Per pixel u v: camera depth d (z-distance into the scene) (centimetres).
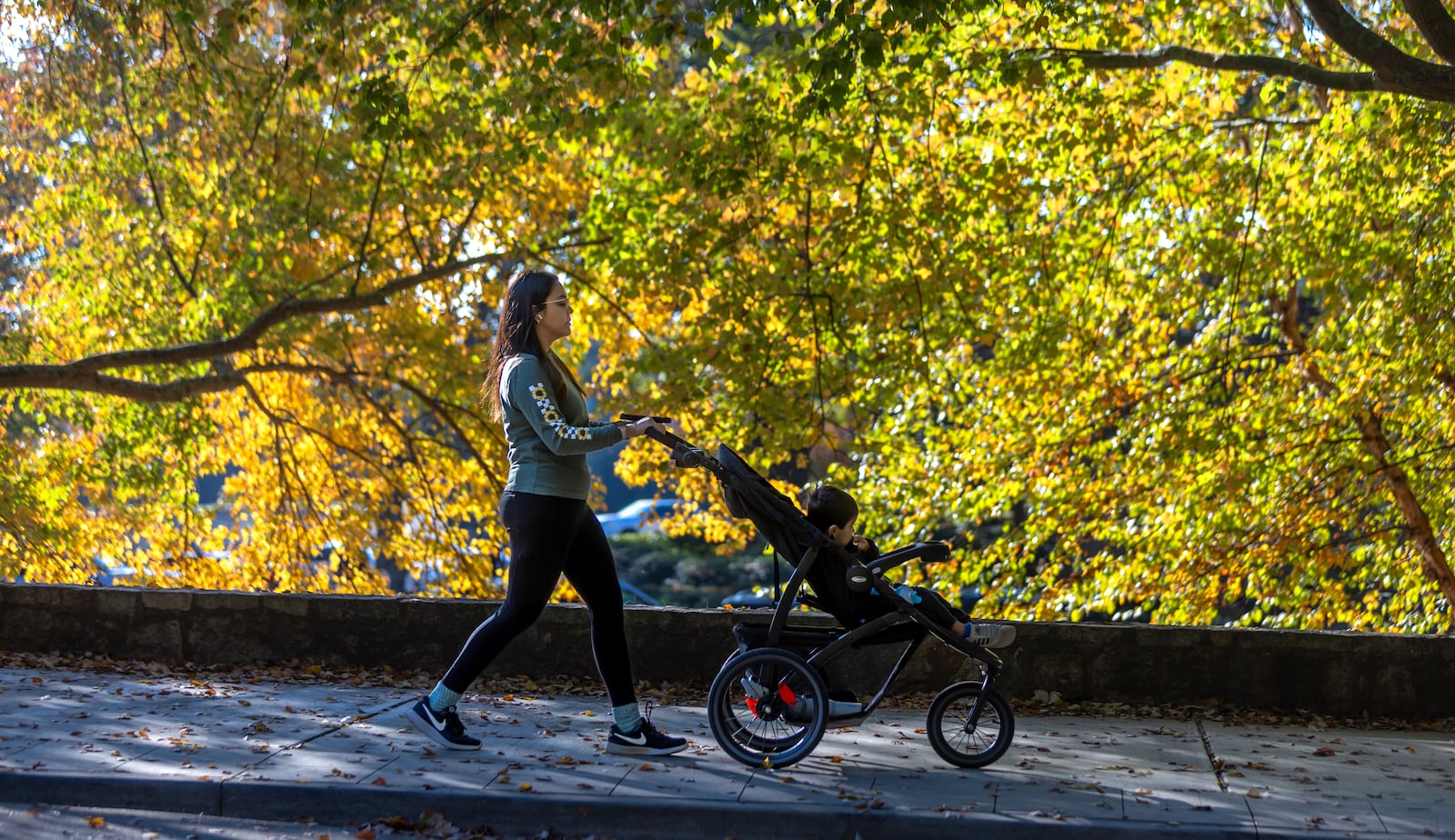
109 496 2167
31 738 693
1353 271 1509
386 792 599
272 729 734
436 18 1471
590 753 699
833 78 1155
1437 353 1458
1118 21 1486
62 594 1004
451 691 686
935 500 1773
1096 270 1692
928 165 1584
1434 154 1443
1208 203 1652
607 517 4884
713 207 1578
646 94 1617
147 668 957
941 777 660
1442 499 1661
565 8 1299
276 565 2180
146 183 1853
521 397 671
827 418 1767
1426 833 565
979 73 1548
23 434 2161
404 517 2222
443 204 1816
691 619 951
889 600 682
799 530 691
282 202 1681
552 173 1912
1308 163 1641
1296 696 895
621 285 1828
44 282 2056
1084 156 1639
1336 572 1797
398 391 2062
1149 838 559
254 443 2241
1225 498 1661
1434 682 884
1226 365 1672
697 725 793
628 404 1780
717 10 1246
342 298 1703
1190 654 903
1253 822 575
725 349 1575
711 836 584
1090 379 1741
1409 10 994
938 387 1728
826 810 582
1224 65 1332
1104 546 1909
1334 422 1648
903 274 1608
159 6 1480
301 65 1528
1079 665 912
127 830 573
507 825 593
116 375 1986
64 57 1764
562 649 957
